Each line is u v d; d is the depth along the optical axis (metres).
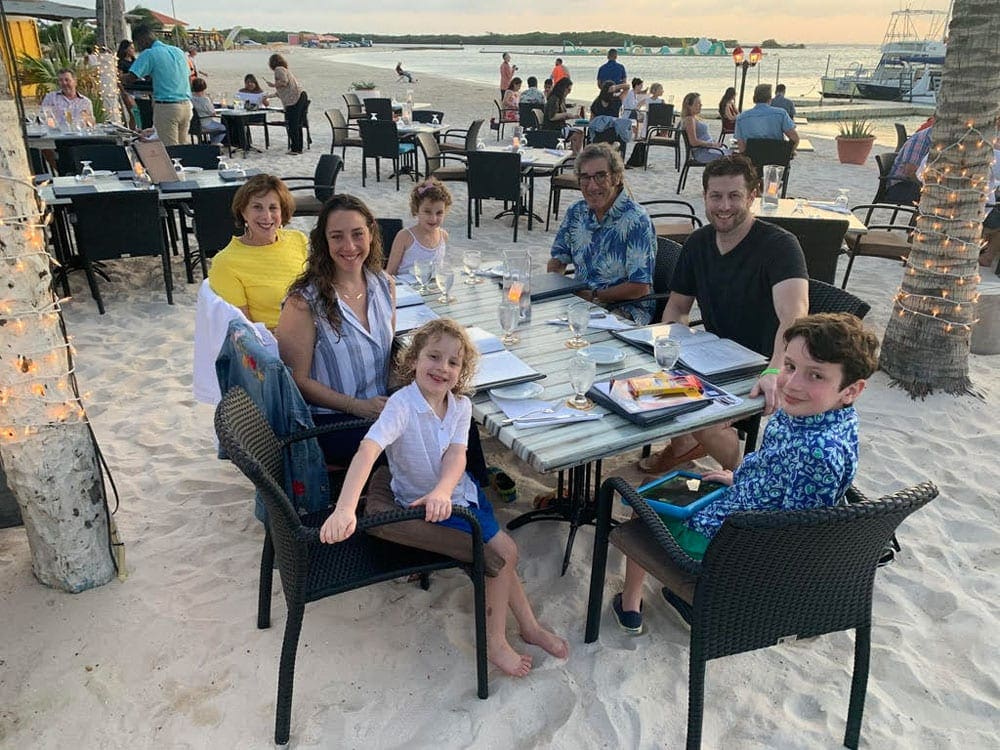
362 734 2.02
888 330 4.27
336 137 10.16
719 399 2.30
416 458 2.16
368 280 2.70
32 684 2.15
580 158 3.52
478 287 3.51
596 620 2.33
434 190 3.81
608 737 2.02
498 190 7.24
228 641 2.33
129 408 3.87
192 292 5.66
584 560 2.78
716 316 3.10
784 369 1.80
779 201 5.52
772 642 1.87
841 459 1.77
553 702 2.13
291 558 1.88
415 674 2.23
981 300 4.63
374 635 2.38
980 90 3.71
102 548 2.53
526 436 2.09
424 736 2.01
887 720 2.09
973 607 2.53
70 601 2.47
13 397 2.22
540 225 8.02
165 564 2.68
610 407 2.22
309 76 33.81
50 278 2.24
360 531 2.19
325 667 2.24
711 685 2.21
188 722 2.05
